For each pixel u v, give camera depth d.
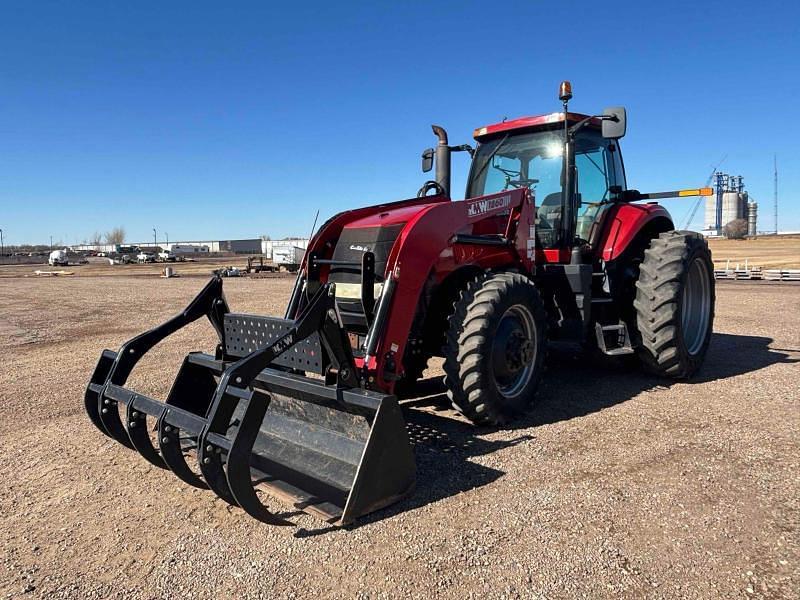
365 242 4.14
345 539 2.78
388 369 3.64
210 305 4.00
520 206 4.83
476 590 2.36
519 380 4.43
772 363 6.33
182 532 2.89
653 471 3.45
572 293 5.02
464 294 4.13
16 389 5.80
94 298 16.66
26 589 2.44
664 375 5.53
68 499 3.28
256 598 2.35
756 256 34.00
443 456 3.75
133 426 3.34
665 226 6.39
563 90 4.98
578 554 2.60
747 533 2.74
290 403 3.70
